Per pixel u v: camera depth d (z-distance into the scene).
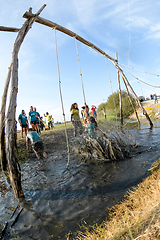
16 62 3.64
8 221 2.56
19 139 9.52
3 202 3.12
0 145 4.84
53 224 2.39
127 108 20.92
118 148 4.91
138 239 1.40
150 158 4.35
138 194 2.55
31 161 5.61
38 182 3.83
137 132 8.27
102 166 4.36
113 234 1.69
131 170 3.78
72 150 6.29
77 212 2.58
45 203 2.94
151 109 15.92
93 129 5.41
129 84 10.36
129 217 1.96
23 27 3.96
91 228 2.18
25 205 2.95
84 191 3.18
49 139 9.10
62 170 4.41
